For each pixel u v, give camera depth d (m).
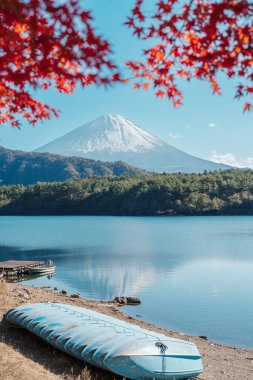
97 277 44.25
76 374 14.13
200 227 130.75
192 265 54.22
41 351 16.08
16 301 22.53
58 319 16.97
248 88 5.00
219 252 69.50
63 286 38.97
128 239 94.44
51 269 47.22
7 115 6.03
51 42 4.60
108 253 68.62
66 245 82.00
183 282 41.28
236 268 51.53
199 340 21.84
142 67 5.12
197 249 74.25
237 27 4.45
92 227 136.12
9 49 4.73
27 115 6.06
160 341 14.13
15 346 16.16
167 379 13.55
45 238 97.69
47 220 184.25
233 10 4.27
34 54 4.78
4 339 16.91
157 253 68.50
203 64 4.87
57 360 15.19
